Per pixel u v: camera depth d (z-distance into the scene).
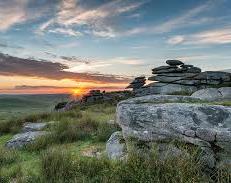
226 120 6.60
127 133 7.44
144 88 41.72
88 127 13.60
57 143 11.10
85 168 6.84
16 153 9.57
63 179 6.39
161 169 5.80
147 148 6.81
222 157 5.91
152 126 7.07
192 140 6.32
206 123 6.61
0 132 15.25
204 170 5.90
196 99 9.37
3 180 7.02
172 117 6.95
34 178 6.74
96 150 9.65
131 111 7.66
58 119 18.81
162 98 9.23
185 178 5.38
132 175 5.82
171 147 6.34
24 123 17.44
